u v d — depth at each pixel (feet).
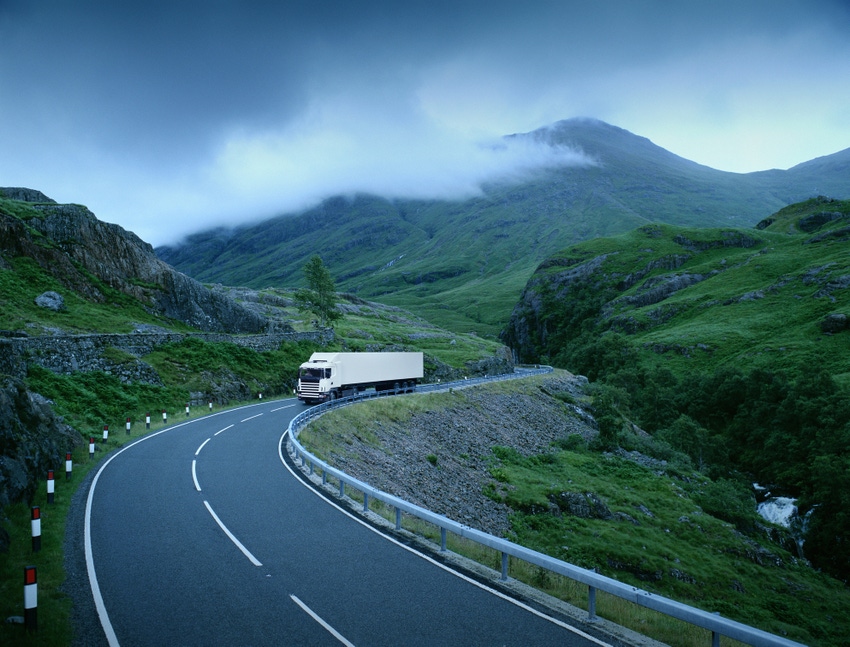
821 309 410.72
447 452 134.00
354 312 474.49
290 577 37.63
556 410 229.86
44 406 77.71
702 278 593.42
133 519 50.11
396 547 44.55
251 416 124.16
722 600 98.58
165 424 111.65
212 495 58.80
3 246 178.50
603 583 31.68
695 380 336.49
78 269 195.93
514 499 116.98
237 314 244.01
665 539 120.16
